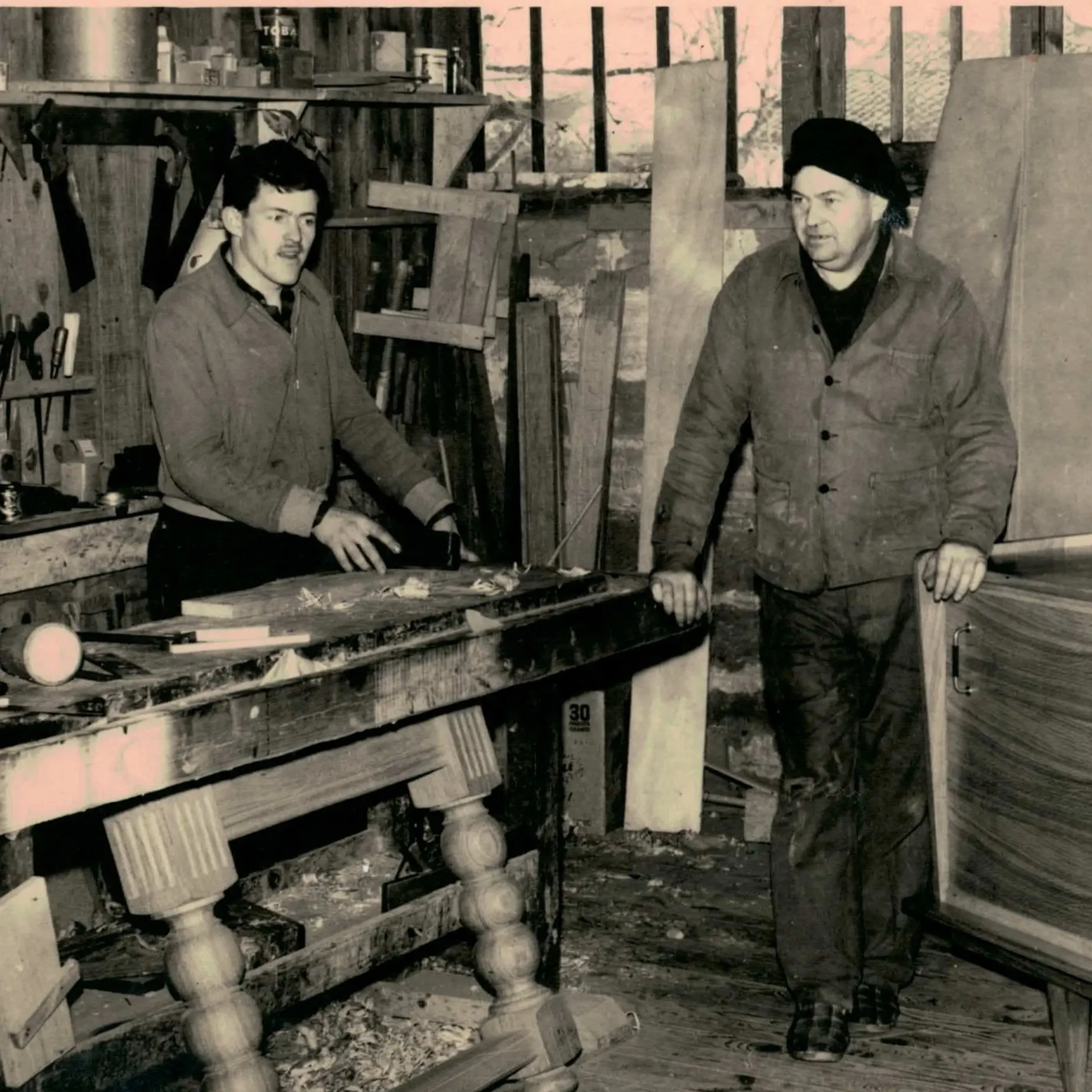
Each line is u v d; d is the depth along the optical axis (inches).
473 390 188.1
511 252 185.8
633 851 173.3
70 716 83.0
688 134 174.4
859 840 128.9
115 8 140.6
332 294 176.6
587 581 120.5
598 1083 119.1
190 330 132.7
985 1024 128.0
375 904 122.9
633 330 182.9
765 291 120.4
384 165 183.6
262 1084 93.6
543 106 184.7
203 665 92.2
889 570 119.1
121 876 92.3
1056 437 149.9
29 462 146.3
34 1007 84.1
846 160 111.8
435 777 111.7
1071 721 107.3
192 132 152.3
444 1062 109.7
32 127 138.3
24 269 142.3
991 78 155.3
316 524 125.4
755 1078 119.5
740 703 180.9
